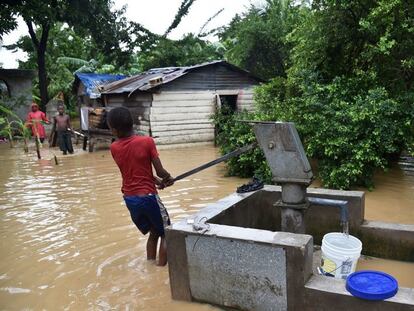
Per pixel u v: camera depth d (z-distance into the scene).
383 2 7.22
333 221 4.71
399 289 2.94
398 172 8.84
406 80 8.19
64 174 9.70
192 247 3.51
